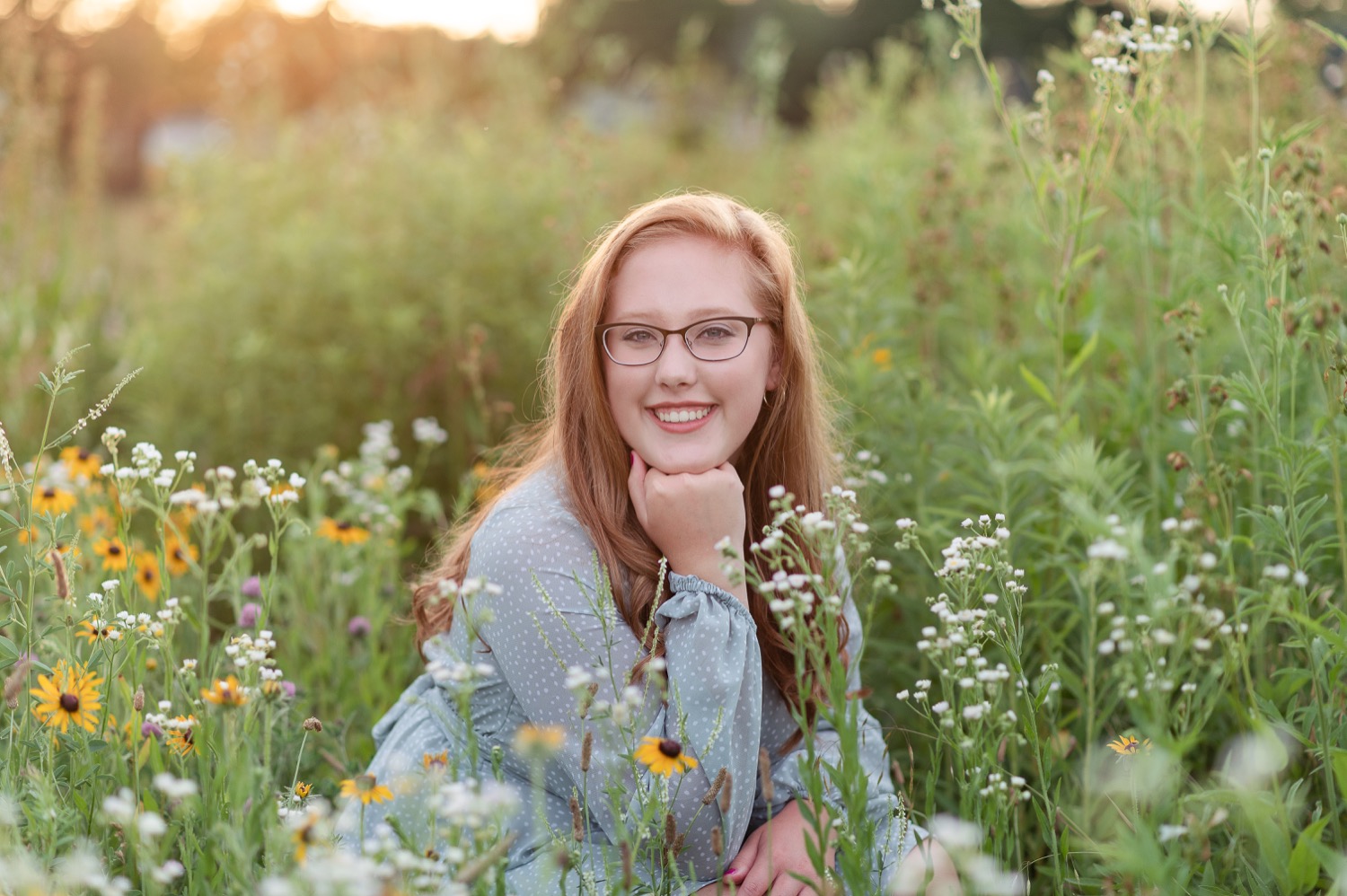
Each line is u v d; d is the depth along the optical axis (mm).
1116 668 1683
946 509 2682
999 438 2742
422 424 3846
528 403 4707
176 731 1921
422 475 4648
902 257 4332
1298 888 1605
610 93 8734
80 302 5023
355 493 3297
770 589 1727
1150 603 1621
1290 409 2510
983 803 1831
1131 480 2785
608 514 2115
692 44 8148
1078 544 2752
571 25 7770
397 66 7312
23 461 4148
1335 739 1969
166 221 6172
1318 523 2178
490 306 4723
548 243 4777
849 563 2342
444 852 1977
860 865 1635
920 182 4727
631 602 2109
